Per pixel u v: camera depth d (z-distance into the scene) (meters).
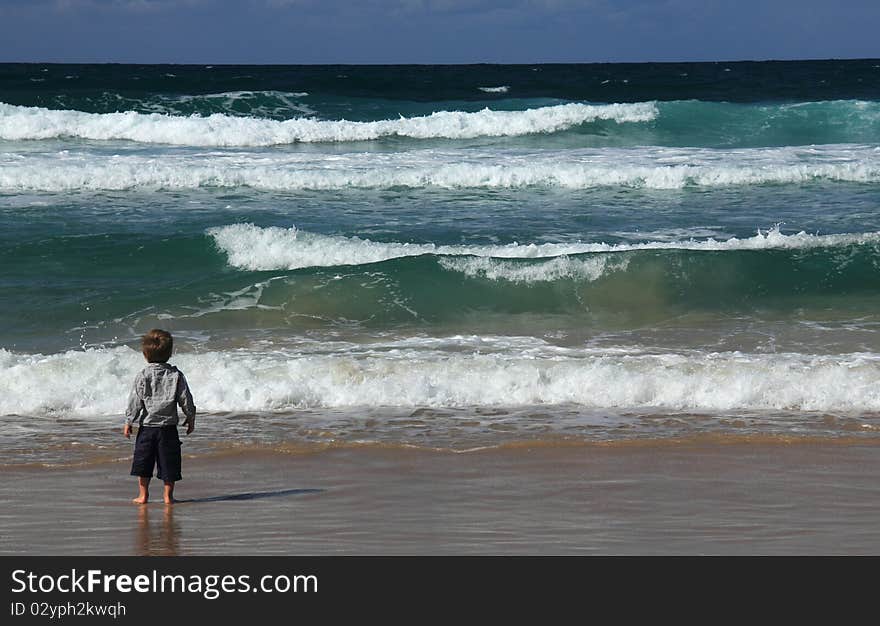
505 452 8.46
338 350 11.93
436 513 6.91
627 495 7.31
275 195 21.36
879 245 16.17
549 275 14.93
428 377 10.43
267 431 9.09
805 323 13.53
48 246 16.56
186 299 14.08
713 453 8.43
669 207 20.75
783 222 19.42
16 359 11.15
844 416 9.56
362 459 8.27
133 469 7.12
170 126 29.17
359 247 16.47
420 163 24.38
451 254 15.41
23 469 7.98
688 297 14.84
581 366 10.73
